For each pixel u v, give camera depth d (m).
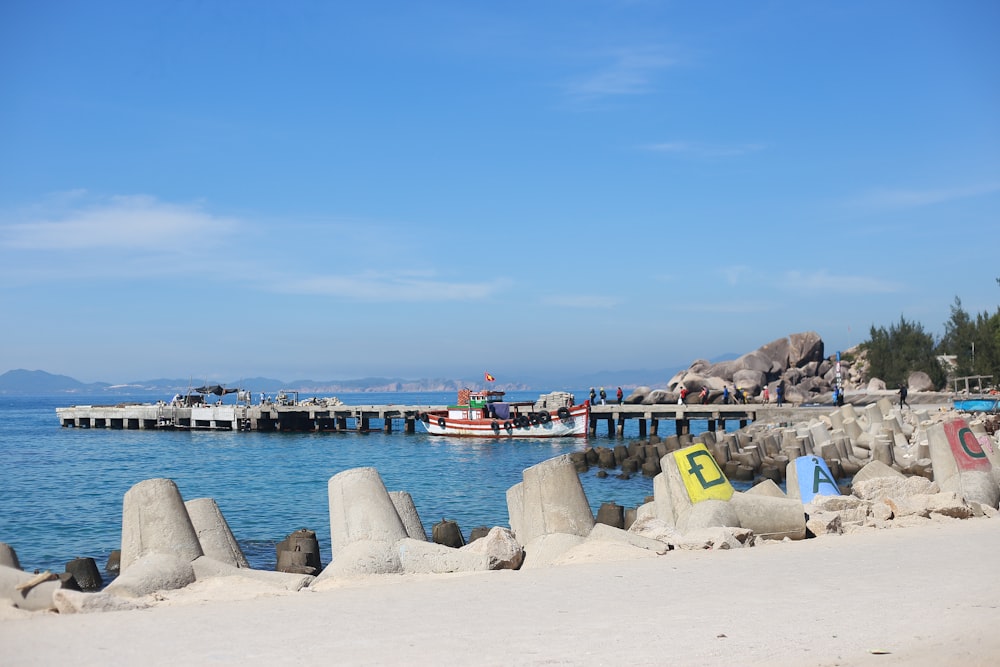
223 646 9.20
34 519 28.73
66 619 10.61
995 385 65.25
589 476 41.00
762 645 8.95
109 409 81.31
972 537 16.17
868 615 10.18
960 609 10.32
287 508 30.94
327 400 78.25
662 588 12.08
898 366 81.50
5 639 9.58
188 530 15.24
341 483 15.84
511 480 39.59
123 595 12.93
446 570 14.63
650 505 20.22
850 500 18.89
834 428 46.75
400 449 57.16
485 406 65.00
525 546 16.45
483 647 9.04
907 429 44.41
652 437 54.78
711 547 15.84
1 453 56.09
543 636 9.48
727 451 42.97
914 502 19.36
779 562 14.03
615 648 8.93
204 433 73.38
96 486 38.06
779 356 96.88
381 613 10.82
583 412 61.44
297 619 10.52
